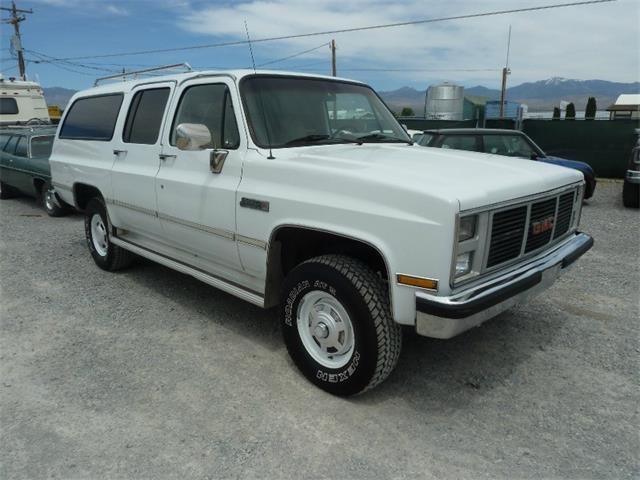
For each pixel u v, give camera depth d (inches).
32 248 291.4
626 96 1652.3
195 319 188.1
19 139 441.1
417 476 107.7
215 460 112.8
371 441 119.0
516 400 135.8
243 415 128.9
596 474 108.3
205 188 160.6
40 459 113.4
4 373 149.9
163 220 184.9
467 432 122.4
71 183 244.5
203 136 145.0
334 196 127.3
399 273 116.0
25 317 190.2
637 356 159.0
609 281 227.5
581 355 159.9
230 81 157.3
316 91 172.1
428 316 112.6
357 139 170.4
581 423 125.7
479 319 116.6
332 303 134.0
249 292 158.1
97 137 225.3
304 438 120.0
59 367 153.3
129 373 149.6
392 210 116.3
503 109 1045.8
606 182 601.9
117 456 114.3
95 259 248.1
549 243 145.6
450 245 109.9
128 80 224.4
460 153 161.5
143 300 207.0
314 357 140.1
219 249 163.6
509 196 122.8
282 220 137.6
